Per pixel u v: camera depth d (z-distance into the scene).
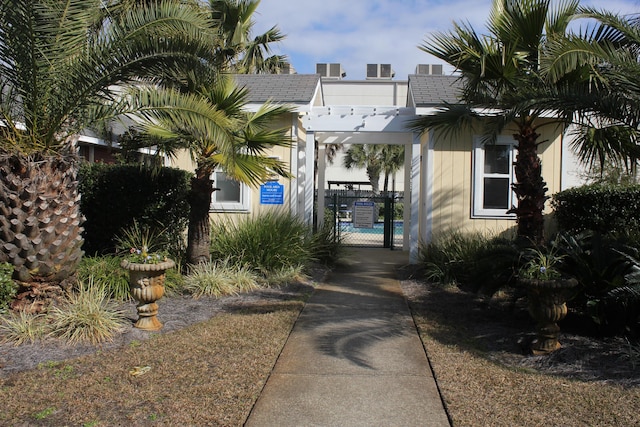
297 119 12.07
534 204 8.08
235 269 9.41
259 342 6.09
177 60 7.10
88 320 6.00
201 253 9.14
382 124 12.02
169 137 7.86
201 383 4.88
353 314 7.62
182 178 11.00
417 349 6.03
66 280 6.89
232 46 16.61
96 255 9.17
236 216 12.15
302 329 6.80
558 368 5.33
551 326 5.72
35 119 6.60
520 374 5.18
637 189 9.64
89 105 6.95
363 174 38.03
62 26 6.51
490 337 6.40
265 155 9.77
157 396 4.57
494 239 8.21
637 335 6.14
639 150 7.05
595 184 10.59
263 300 8.25
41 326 6.04
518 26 7.54
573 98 6.48
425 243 11.81
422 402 4.59
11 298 6.38
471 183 11.85
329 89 32.25
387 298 8.75
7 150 6.49
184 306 7.74
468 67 8.26
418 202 12.02
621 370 5.20
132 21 6.79
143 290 6.32
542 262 5.98
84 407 4.32
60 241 6.64
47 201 6.54
